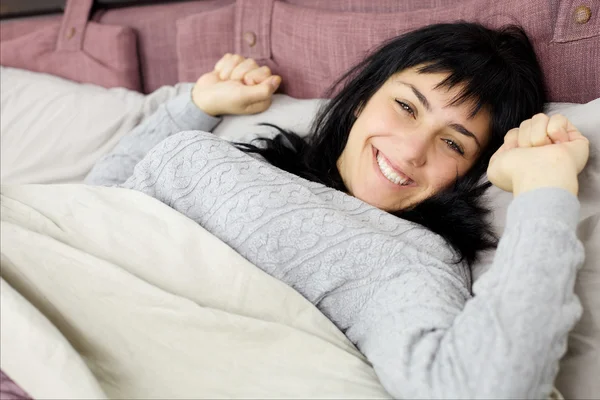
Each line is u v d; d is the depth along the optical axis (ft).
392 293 2.47
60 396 1.99
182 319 2.30
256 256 2.70
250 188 2.77
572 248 2.09
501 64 3.08
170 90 4.93
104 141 4.66
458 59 3.05
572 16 3.17
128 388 2.23
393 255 2.59
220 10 4.98
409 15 4.01
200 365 2.28
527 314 1.97
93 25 5.73
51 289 2.30
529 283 2.02
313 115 4.07
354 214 2.96
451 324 2.24
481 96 3.00
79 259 2.35
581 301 2.39
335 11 4.47
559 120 2.54
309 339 2.37
